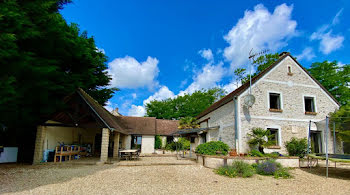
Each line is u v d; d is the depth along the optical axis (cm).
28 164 1119
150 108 3759
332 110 1423
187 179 759
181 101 3728
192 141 2219
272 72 1366
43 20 742
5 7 557
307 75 1442
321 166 1140
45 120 1164
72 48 1223
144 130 2447
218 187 638
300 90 1392
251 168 899
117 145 1549
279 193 584
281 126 1289
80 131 1747
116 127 1373
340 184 722
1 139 1239
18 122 1102
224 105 1452
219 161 1002
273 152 1141
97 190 577
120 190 580
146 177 783
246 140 1209
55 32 867
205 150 1149
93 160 1278
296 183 720
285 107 1330
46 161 1191
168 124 2880
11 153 1212
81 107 1325
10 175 785
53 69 807
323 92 1443
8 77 610
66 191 561
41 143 1149
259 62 2141
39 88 880
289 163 1051
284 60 1419
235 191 593
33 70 721
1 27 572
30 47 812
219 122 1517
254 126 1240
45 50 900
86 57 1495
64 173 845
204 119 1889
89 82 1672
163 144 2608
